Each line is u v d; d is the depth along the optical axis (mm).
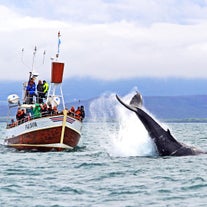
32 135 124375
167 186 64062
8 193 60969
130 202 55375
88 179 70688
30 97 139000
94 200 56562
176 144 90625
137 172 75562
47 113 122688
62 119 119938
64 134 120938
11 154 115562
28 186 65625
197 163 82000
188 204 53969
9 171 81438
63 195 59406
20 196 59062
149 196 58281
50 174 76938
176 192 60281
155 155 91750
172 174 72875
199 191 60594
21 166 88250
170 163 82562
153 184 65625
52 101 136875
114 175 73688
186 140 177875
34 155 111438
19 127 131250
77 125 124188
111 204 54500
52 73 136875
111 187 63969
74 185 65750
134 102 88188
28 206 54031
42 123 121500
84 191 61594
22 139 128750
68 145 123250
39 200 56844
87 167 83875
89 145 146000
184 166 79375
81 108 127938
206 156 88938
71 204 54688
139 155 95688
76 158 101062
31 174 77438
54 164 90562
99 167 83000
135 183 66500
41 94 138375
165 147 89938
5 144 147000
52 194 60031
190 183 65562
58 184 66750
